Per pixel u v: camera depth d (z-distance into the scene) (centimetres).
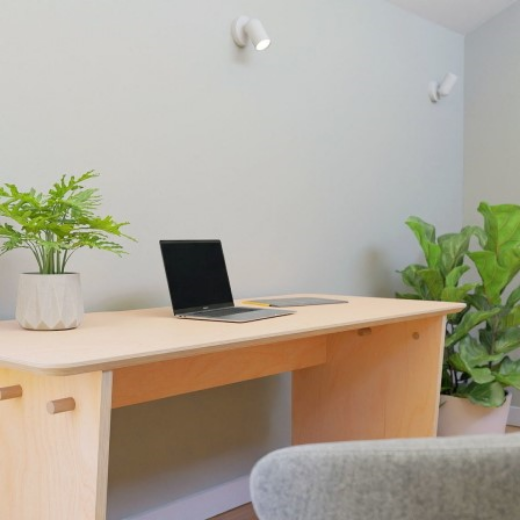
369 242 276
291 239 237
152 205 189
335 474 53
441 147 322
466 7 308
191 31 199
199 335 121
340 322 142
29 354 98
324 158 252
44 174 164
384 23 283
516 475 51
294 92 237
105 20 176
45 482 107
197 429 203
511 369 245
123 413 183
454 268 251
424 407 192
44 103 164
